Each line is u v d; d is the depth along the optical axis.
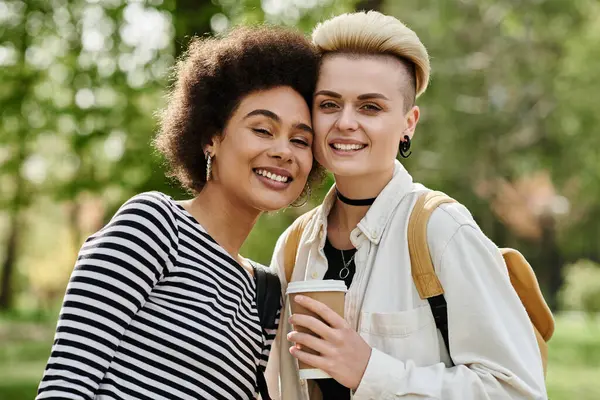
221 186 2.74
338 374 2.45
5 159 9.05
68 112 8.30
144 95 8.12
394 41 2.70
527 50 20.80
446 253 2.58
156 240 2.49
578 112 19.62
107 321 2.37
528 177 24.41
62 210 24.36
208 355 2.48
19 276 29.70
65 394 2.26
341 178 2.79
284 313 2.88
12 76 8.56
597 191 21.25
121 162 8.19
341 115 2.68
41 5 8.12
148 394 2.40
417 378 2.48
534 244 27.78
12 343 15.65
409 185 2.82
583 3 20.31
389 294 2.65
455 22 19.52
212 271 2.60
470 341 2.54
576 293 21.31
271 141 2.67
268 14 7.50
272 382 2.97
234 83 2.67
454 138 19.09
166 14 7.34
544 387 2.54
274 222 8.43
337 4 7.96
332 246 2.89
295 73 2.69
